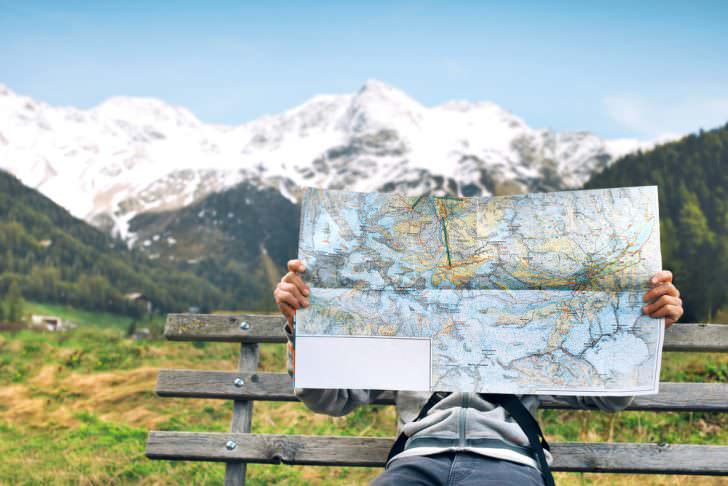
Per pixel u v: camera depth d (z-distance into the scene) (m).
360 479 3.67
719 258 24.20
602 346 1.88
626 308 1.89
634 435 4.83
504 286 1.92
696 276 24.23
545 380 1.86
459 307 1.91
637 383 1.85
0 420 7.06
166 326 2.46
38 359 11.22
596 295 1.91
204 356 11.57
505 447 1.81
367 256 1.94
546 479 1.77
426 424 1.89
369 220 1.96
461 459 1.78
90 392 8.23
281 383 2.40
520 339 1.89
